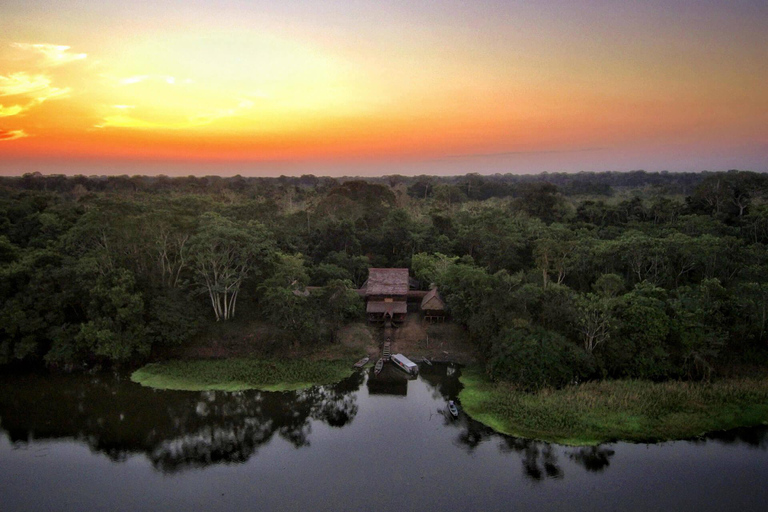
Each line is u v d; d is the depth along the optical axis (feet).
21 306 196.34
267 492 127.85
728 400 165.48
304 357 213.46
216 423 164.35
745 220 322.75
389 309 239.50
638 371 182.60
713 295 196.34
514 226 341.62
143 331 199.93
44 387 186.91
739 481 130.31
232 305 233.35
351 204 388.98
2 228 270.26
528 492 126.93
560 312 193.26
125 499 125.49
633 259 247.91
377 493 127.13
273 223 324.60
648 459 139.54
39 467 138.72
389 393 185.57
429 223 388.98
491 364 187.21
